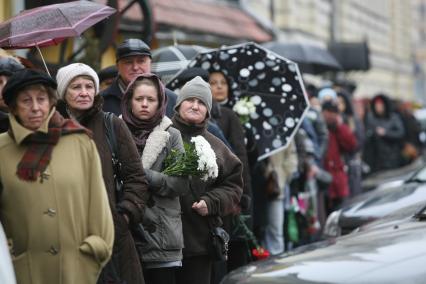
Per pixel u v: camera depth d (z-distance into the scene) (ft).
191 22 118.42
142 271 42.73
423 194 61.87
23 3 73.41
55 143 36.81
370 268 37.04
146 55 48.60
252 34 137.18
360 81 213.46
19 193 36.42
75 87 40.22
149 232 42.60
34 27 43.19
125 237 39.75
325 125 79.77
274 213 66.59
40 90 36.68
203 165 42.96
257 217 65.72
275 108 62.75
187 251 45.19
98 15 44.39
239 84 62.85
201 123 47.24
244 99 62.08
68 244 36.52
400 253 38.17
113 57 92.48
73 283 36.42
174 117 47.47
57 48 78.13
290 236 68.49
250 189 55.01
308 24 178.09
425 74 327.06
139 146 43.45
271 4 160.56
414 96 308.81
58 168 36.63
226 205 45.88
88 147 37.24
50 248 36.42
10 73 41.93
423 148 154.51
